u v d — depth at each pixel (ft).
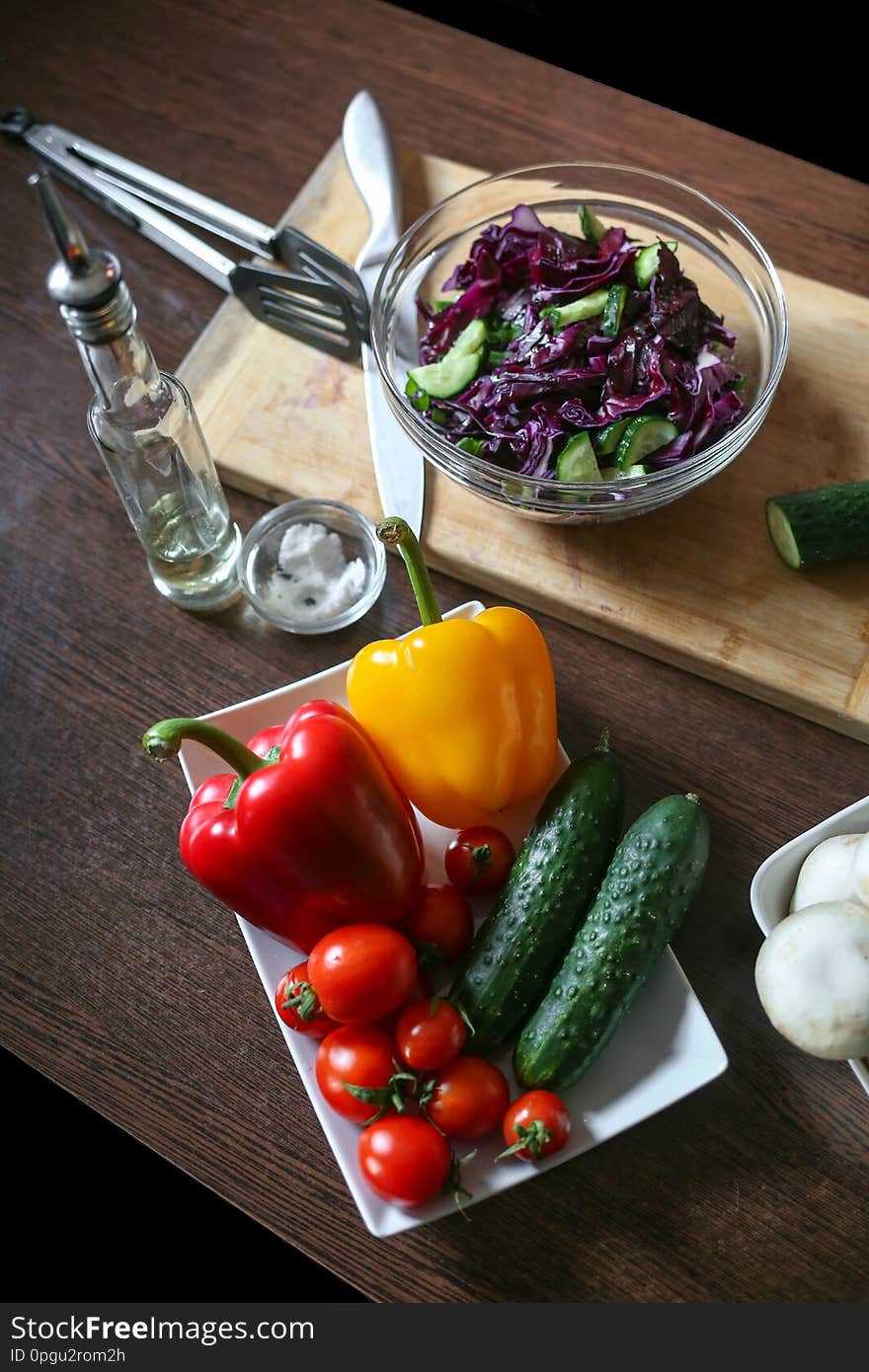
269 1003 3.31
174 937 3.39
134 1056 3.26
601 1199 3.07
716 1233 3.04
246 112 4.45
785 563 3.66
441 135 4.41
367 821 2.96
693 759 3.55
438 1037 2.87
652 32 5.81
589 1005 2.89
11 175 4.39
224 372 4.01
